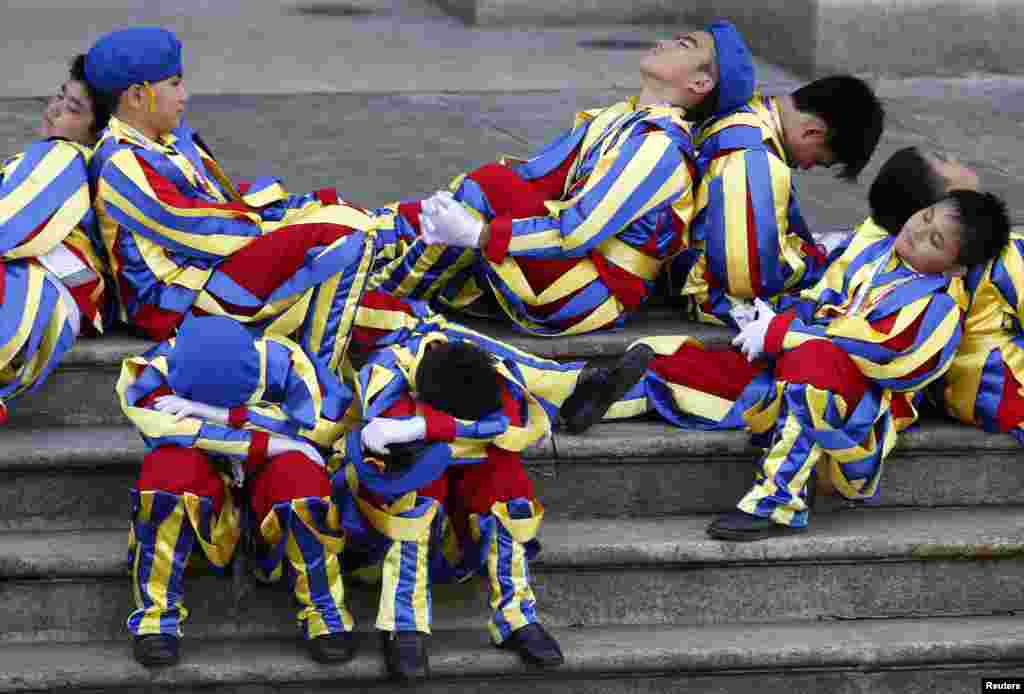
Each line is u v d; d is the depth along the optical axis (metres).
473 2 37.00
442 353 14.41
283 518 14.10
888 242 16.52
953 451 16.56
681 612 15.68
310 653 14.52
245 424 14.22
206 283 15.92
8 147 22.56
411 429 14.05
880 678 15.24
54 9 38.09
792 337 15.70
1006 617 15.91
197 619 15.02
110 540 15.23
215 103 26.97
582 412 16.17
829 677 15.20
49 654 14.58
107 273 16.58
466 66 31.39
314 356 15.18
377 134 24.95
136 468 15.61
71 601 14.91
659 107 17.14
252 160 22.94
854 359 15.44
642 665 14.89
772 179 17.06
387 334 16.23
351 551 14.98
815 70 31.36
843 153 17.48
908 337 15.33
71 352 16.08
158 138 16.53
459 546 15.00
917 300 15.49
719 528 15.52
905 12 31.25
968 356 16.45
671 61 17.27
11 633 14.93
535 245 16.56
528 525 14.64
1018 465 16.69
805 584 15.74
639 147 16.61
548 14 37.41
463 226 16.52
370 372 14.70
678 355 16.78
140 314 16.14
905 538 15.68
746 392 16.03
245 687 14.48
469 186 17.02
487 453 14.69
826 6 31.03
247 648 14.75
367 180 21.98
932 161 16.42
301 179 21.91
